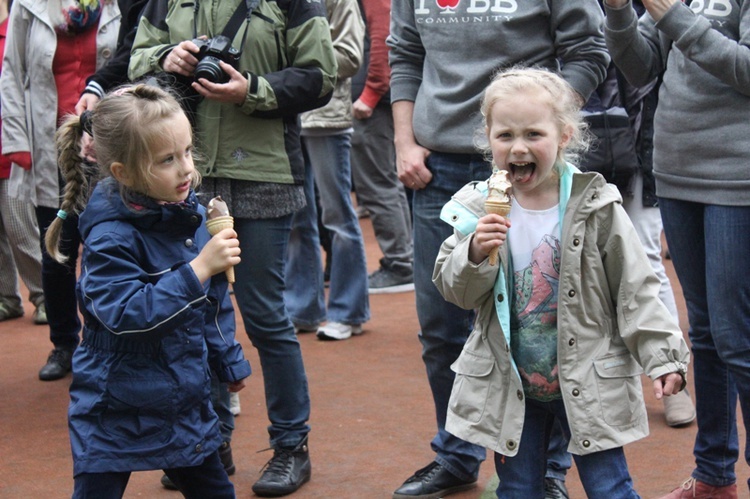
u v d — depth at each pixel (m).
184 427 3.65
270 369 5.11
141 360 3.57
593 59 4.62
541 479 3.84
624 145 5.68
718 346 4.44
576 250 3.64
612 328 3.72
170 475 3.88
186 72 4.76
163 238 3.65
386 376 6.94
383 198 9.38
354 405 6.36
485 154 4.47
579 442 3.61
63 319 6.95
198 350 3.67
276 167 4.94
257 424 6.08
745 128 4.30
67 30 6.71
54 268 6.68
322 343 7.79
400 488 4.96
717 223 4.38
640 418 3.70
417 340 7.83
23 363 7.38
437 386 4.96
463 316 4.86
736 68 4.14
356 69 7.47
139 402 3.56
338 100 7.58
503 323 3.70
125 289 3.46
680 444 5.57
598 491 3.63
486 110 3.71
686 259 4.64
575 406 3.63
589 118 5.67
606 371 3.65
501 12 4.60
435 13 4.74
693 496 4.76
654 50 4.68
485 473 5.27
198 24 4.92
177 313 3.45
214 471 3.84
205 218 3.82
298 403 5.15
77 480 3.61
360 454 5.56
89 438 3.57
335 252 7.90
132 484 5.25
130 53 5.39
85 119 4.18
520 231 3.74
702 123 4.38
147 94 3.64
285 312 5.12
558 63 4.78
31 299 8.46
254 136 4.89
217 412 5.18
